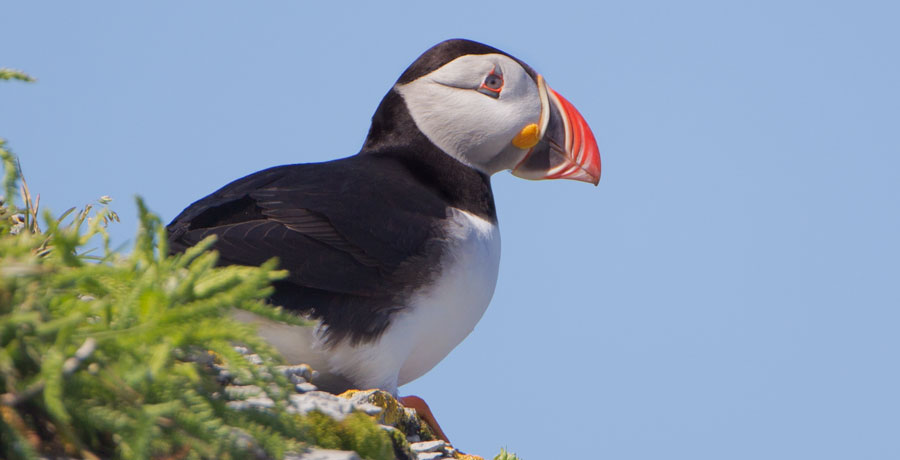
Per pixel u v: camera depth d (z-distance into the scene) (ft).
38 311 14.62
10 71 17.03
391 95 31.91
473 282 26.94
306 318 24.35
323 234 24.99
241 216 25.66
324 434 19.75
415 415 24.73
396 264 25.53
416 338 26.02
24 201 23.86
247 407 16.66
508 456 25.55
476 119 30.81
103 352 14.62
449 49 32.04
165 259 15.96
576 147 32.65
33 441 14.55
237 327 15.08
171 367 15.66
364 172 27.81
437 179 30.17
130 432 14.26
